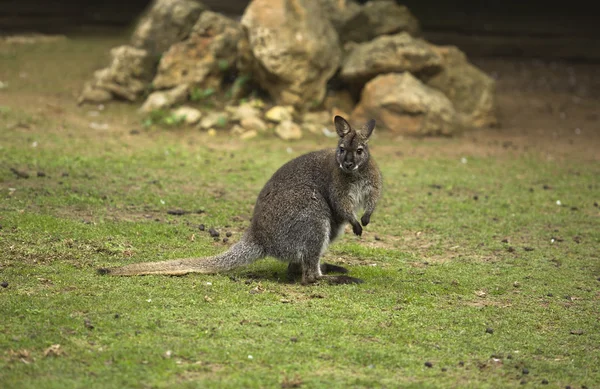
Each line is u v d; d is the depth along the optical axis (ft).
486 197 54.03
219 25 76.59
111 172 53.98
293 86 72.59
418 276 36.83
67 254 36.09
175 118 70.13
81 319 28.43
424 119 72.90
